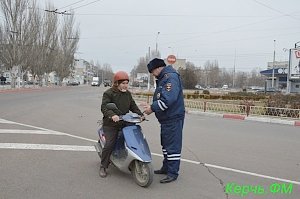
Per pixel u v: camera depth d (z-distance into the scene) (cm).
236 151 815
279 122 1630
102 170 554
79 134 962
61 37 6581
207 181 551
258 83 10681
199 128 1254
